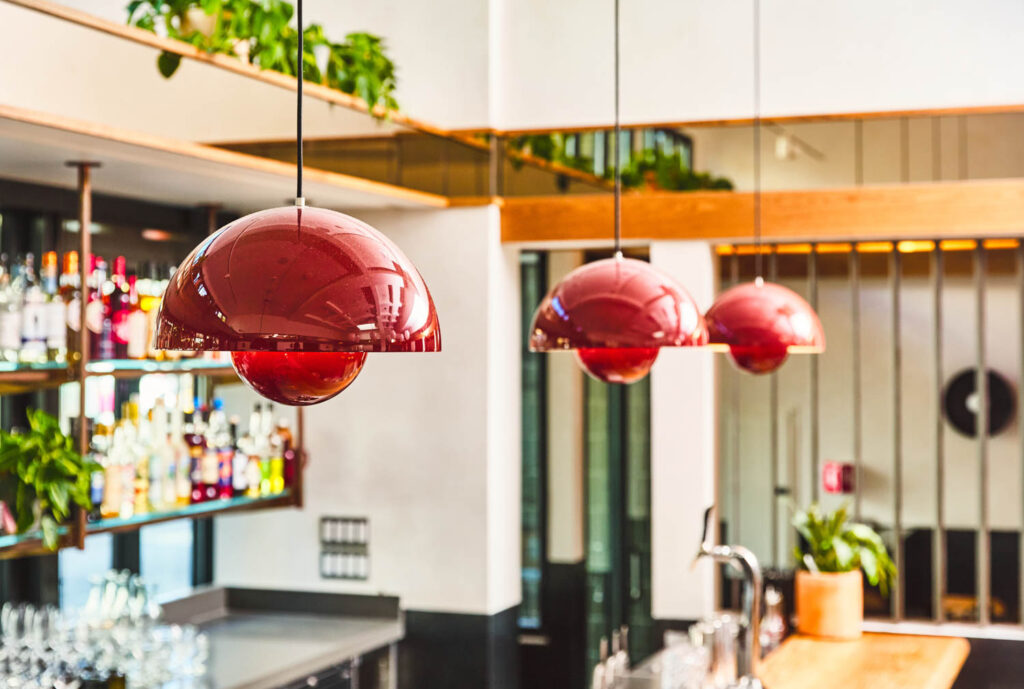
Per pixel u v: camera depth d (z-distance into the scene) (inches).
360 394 226.1
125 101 142.8
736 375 241.0
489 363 218.1
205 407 196.1
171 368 178.5
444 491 220.2
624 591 271.9
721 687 160.9
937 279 217.0
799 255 309.3
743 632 177.0
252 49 172.2
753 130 218.5
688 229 217.0
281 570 229.8
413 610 221.8
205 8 165.3
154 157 153.0
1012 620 309.4
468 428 219.0
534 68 225.6
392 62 216.2
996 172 207.3
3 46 131.3
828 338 312.8
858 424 222.8
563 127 223.6
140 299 176.1
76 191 181.9
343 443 226.8
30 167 159.3
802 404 307.3
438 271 220.8
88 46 139.2
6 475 145.2
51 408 183.3
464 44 224.8
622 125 222.7
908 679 167.3
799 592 198.5
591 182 220.5
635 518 274.5
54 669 162.9
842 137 213.9
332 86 191.5
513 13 227.3
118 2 177.9
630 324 105.6
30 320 152.6
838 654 183.9
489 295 218.4
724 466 309.9
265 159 165.9
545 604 265.7
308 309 59.2
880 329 313.0
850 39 214.4
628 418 274.8
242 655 193.9
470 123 223.6
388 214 223.5
